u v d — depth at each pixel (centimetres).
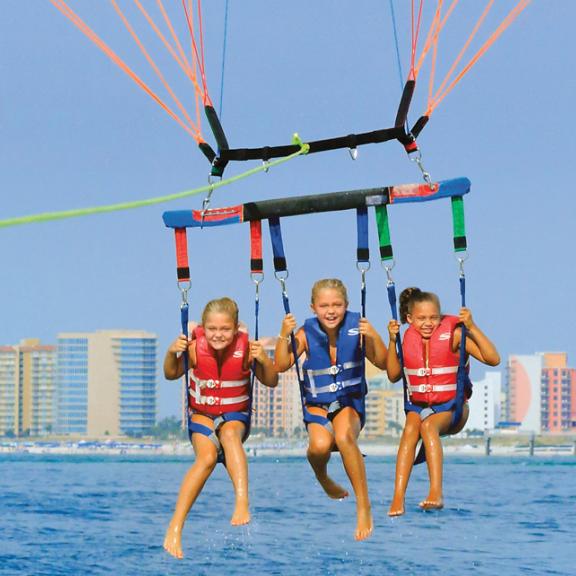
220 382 1289
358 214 1268
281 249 1291
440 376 1329
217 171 1288
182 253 1304
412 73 1214
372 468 7575
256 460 14012
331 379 1293
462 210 1243
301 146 1259
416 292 1368
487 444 18888
